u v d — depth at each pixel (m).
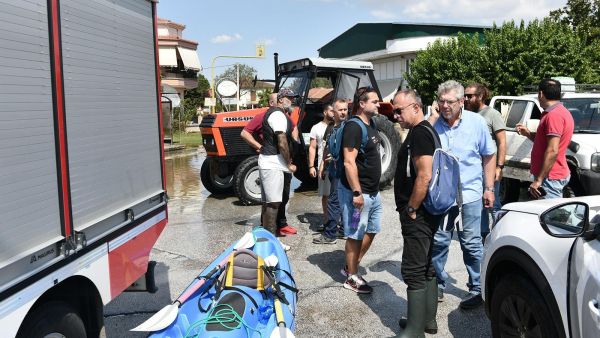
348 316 4.51
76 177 2.89
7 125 2.36
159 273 5.72
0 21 2.32
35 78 2.55
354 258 4.97
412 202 3.62
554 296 2.84
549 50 19.62
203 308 3.28
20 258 2.40
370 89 4.70
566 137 4.96
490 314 3.63
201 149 22.33
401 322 4.20
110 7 3.29
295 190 10.69
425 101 23.81
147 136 3.85
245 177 9.19
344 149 4.60
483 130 4.42
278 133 6.05
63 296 2.93
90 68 3.05
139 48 3.71
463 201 4.35
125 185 3.48
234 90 15.18
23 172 2.46
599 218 2.78
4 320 2.31
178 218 8.44
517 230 3.29
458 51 22.34
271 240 4.53
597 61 20.77
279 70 10.81
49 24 2.66
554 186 5.07
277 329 2.95
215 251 6.53
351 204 4.82
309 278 5.43
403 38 29.62
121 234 3.39
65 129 2.78
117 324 4.44
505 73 19.89
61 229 2.74
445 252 4.36
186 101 39.84
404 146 3.71
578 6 25.11
